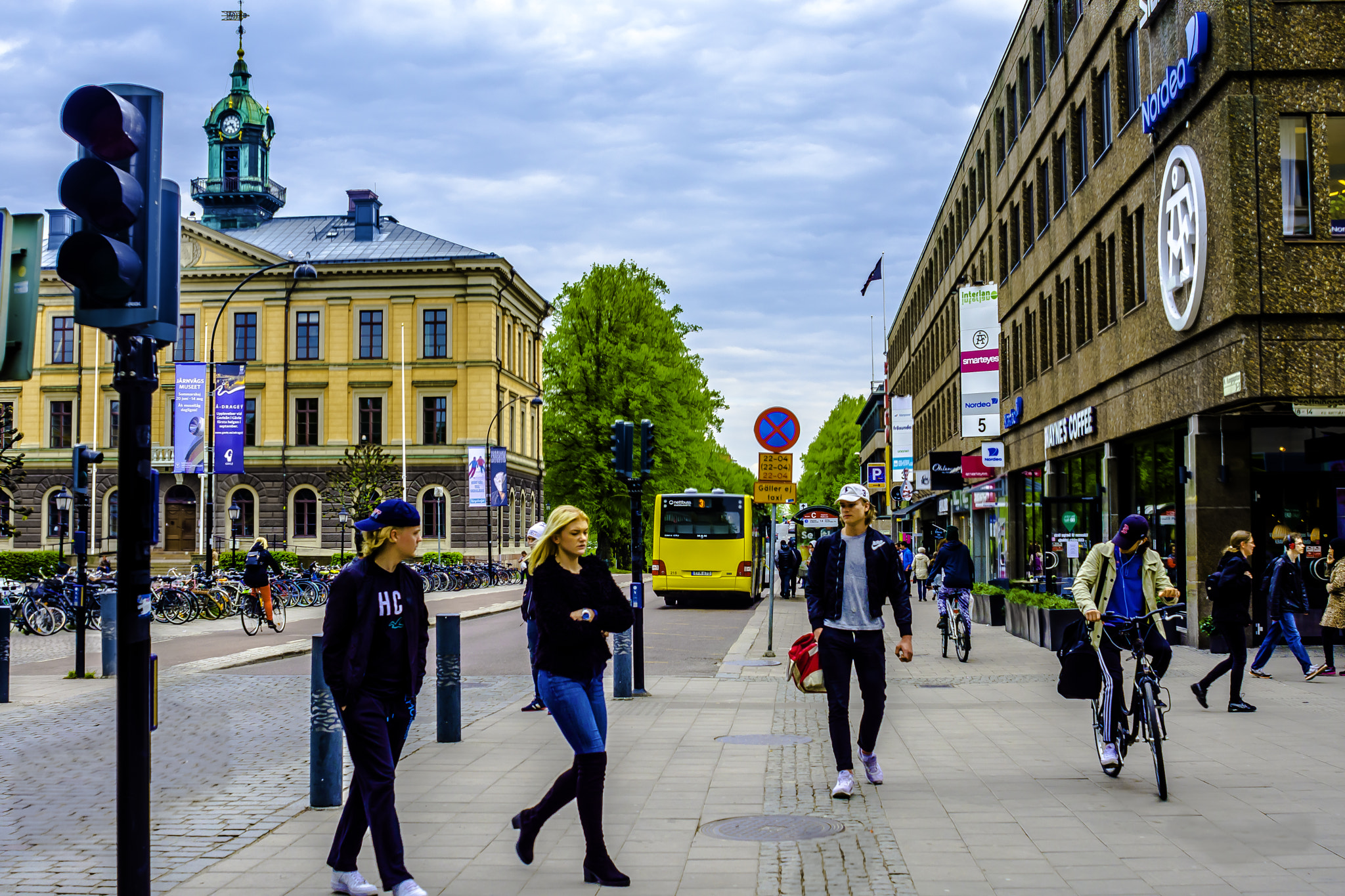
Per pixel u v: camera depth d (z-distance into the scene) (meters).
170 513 65.38
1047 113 30.09
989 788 8.23
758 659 18.89
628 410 57.59
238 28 75.75
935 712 12.36
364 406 65.00
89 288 4.46
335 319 65.00
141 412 4.62
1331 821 7.07
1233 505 18.53
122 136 4.46
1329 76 17.00
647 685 15.29
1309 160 16.97
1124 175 22.66
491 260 64.12
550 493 60.06
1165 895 5.56
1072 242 27.38
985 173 40.88
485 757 9.77
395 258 66.44
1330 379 16.70
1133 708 8.35
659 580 36.09
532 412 75.06
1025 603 21.64
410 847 6.70
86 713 13.09
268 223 74.62
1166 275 19.61
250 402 65.25
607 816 7.46
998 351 33.22
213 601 29.91
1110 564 8.52
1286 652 17.97
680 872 6.09
